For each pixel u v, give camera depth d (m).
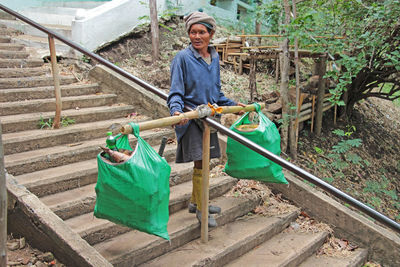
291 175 3.94
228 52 7.23
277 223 3.39
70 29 6.01
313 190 3.75
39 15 6.72
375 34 4.56
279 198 3.90
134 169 2.16
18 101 4.22
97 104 4.67
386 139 7.96
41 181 2.97
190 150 2.79
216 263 2.78
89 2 7.55
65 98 4.47
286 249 3.14
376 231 3.34
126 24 6.50
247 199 3.59
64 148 3.59
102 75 4.97
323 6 5.06
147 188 2.20
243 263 2.92
